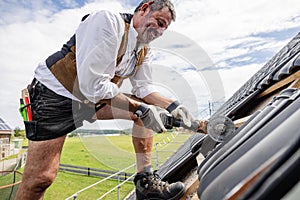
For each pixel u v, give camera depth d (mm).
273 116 707
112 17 1336
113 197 12359
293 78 1633
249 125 892
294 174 364
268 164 408
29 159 1701
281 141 449
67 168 16000
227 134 1244
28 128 1676
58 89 1571
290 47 3289
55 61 1561
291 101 710
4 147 11703
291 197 358
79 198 12391
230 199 428
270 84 2078
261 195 375
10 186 6992
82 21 1466
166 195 1515
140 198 1605
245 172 465
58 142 1666
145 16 1318
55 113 1585
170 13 1278
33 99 1664
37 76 1659
